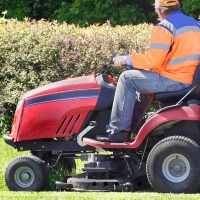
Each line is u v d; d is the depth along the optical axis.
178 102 24.36
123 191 25.12
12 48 35.91
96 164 25.44
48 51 35.28
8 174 25.88
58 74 35.25
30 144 26.19
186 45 24.23
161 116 24.31
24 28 36.44
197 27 24.52
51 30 36.41
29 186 25.75
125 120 24.78
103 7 45.66
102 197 23.88
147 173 24.66
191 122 24.70
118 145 24.81
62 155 26.30
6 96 36.06
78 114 25.44
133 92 24.70
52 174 26.77
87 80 25.70
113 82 26.23
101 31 36.34
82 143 25.50
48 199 23.84
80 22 45.56
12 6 48.16
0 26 37.19
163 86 24.45
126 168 25.64
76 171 28.42
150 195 24.00
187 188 24.23
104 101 25.30
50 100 25.67
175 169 24.45
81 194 24.67
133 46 34.62
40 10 49.09
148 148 25.39
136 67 24.52
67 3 46.84
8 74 36.16
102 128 25.61
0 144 33.28
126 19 45.41
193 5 43.97
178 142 24.30
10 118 36.59
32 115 25.80
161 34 24.16
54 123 25.59
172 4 24.52
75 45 35.00
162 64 24.36
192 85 24.31
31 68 35.72
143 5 46.72
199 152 24.19
